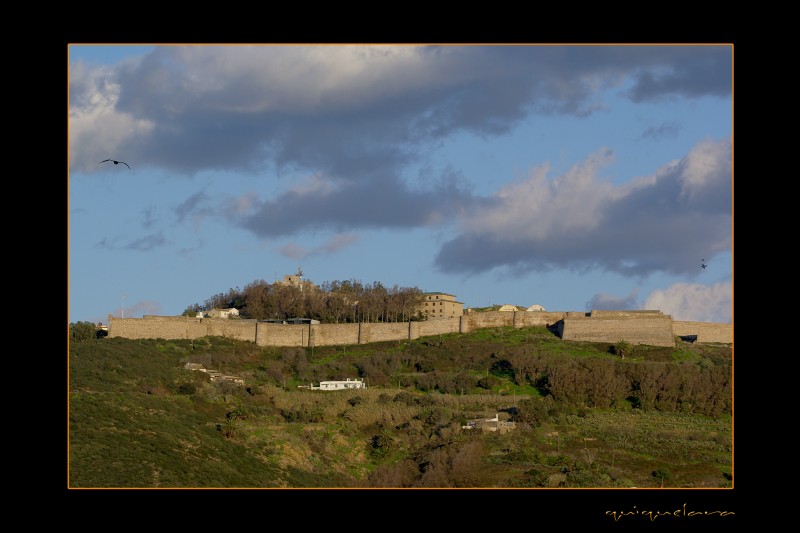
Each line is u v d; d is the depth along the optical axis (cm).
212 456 14062
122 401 15612
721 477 14162
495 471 14238
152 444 13788
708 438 16275
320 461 14900
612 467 14600
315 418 16712
